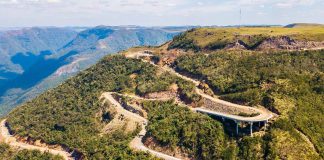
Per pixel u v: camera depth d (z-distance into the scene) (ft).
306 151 515.09
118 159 611.88
